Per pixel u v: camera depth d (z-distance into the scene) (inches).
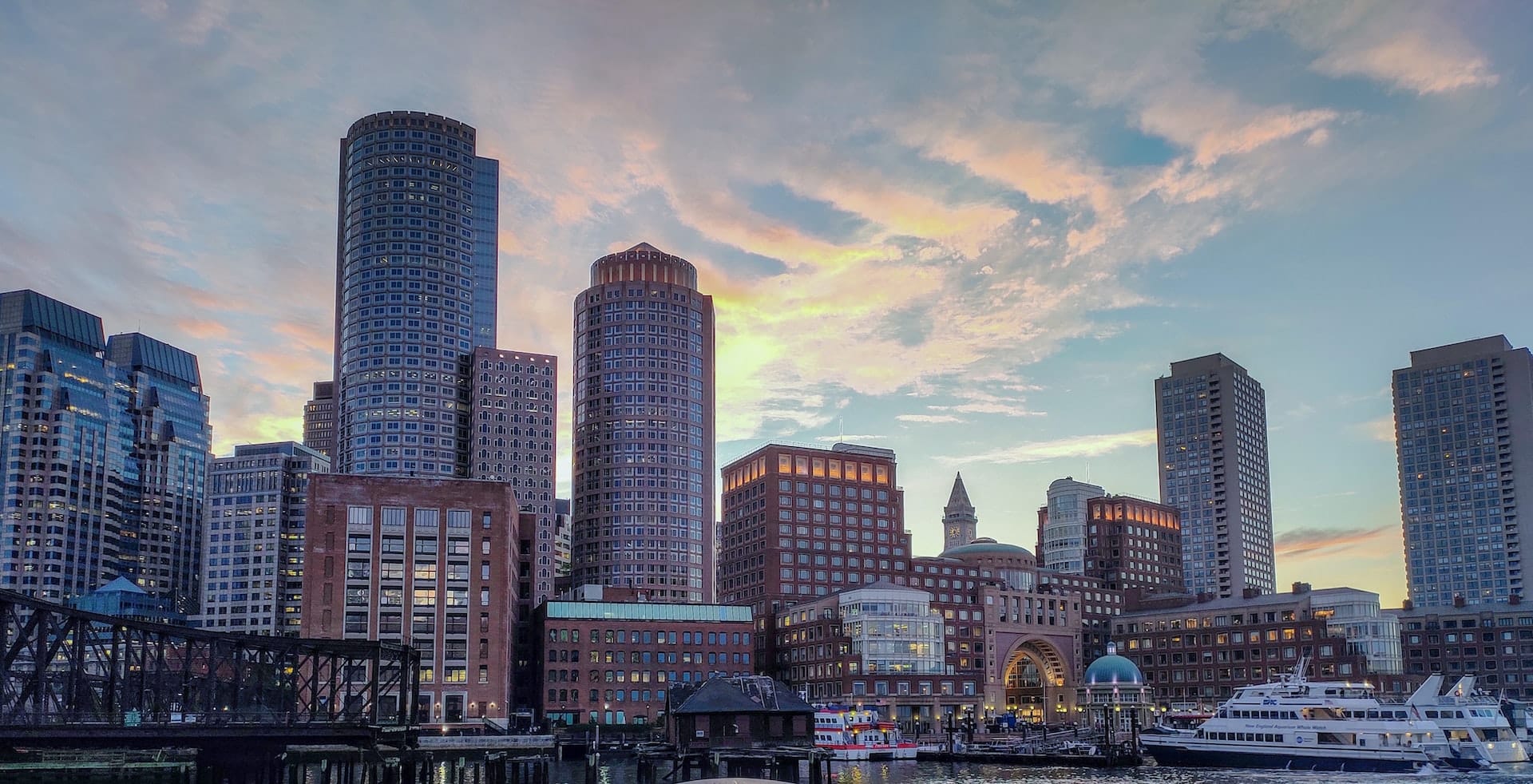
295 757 7244.1
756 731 7155.5
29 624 4594.0
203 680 5831.7
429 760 5949.8
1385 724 6840.6
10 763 6127.0
